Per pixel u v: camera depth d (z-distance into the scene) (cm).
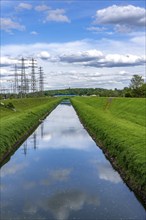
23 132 4853
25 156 3441
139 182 2172
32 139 4584
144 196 2033
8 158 3369
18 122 5159
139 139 3122
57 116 8694
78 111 9450
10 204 2003
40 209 1920
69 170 2798
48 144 4147
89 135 4859
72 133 5116
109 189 2272
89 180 2483
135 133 3569
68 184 2388
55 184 2389
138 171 2267
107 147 3481
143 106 7506
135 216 1814
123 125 4397
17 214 1853
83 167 2897
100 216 1812
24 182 2462
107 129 4153
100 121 5241
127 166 2556
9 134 4003
